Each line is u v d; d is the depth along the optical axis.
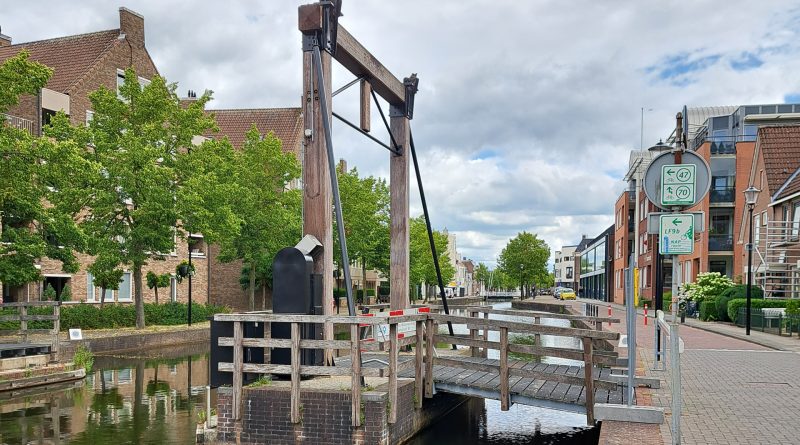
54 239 19.91
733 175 39.91
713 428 7.68
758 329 24.44
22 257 17.77
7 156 16.42
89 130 23.44
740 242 37.47
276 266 9.66
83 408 12.71
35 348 15.63
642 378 10.70
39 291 26.97
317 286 9.90
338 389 8.73
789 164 33.84
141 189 23.70
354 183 41.22
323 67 10.02
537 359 20.00
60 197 22.30
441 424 11.45
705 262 39.06
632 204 59.94
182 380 16.19
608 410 8.11
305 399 8.69
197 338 26.23
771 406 9.09
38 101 27.02
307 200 10.12
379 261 46.94
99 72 30.80
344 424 8.53
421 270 58.28
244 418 8.88
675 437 6.11
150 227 24.19
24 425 11.24
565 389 10.01
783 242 29.64
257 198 33.28
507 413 12.52
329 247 10.09
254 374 9.41
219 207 26.09
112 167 23.08
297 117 48.81
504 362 9.53
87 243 19.78
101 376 16.84
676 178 7.93
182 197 23.98
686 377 11.95
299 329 8.80
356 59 11.09
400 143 13.58
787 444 6.93
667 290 46.53
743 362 14.47
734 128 43.44
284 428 8.73
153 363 19.44
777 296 30.22
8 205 17.30
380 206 47.19
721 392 10.25
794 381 11.45
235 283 43.78
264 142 34.09
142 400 13.54
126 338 22.33
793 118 41.75
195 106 26.03
